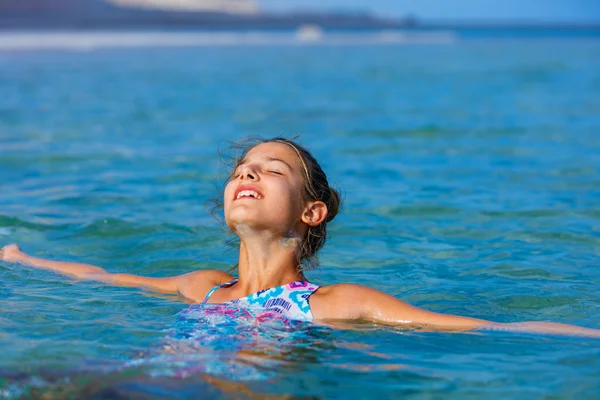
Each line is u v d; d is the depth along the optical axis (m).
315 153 8.99
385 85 18.75
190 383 2.80
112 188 6.93
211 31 65.38
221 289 3.87
